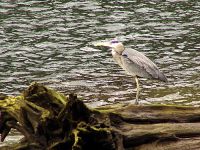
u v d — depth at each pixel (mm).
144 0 29047
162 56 21109
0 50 21641
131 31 24250
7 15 26234
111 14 26594
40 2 28469
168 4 28453
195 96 16500
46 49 21875
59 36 23453
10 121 10242
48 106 9914
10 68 19719
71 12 26844
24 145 10133
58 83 18125
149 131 9914
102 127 9633
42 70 19547
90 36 23500
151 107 10344
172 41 22984
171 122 10336
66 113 9625
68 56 21109
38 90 10000
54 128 9758
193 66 19922
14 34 23625
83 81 18297
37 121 9789
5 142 12641
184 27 24875
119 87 17625
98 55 21219
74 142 9469
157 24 25250
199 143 9898
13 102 10258
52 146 9711
